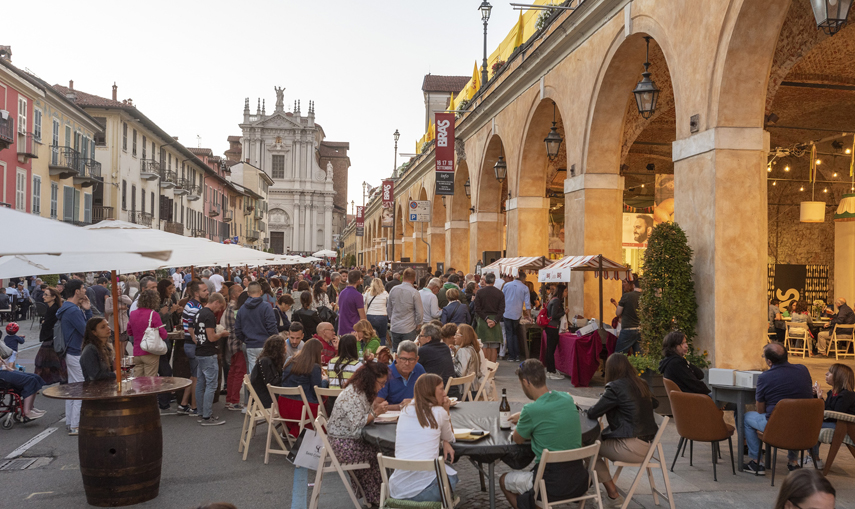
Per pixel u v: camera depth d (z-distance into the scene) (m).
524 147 18.12
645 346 9.62
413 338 12.50
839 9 6.92
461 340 9.05
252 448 8.05
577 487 5.09
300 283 12.76
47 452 7.82
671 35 10.37
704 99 9.43
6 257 7.66
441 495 4.81
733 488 6.39
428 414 5.18
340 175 122.44
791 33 10.32
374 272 30.06
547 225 18.58
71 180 33.62
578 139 14.35
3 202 26.50
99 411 6.00
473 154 24.06
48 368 10.69
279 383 7.91
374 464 6.04
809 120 17.91
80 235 4.35
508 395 11.09
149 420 6.19
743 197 9.11
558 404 5.23
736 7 8.61
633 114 15.44
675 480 6.64
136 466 6.04
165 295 11.77
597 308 14.40
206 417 9.26
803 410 6.22
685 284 9.37
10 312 21.58
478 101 23.23
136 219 41.38
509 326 15.05
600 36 13.09
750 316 9.06
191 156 51.09
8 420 9.10
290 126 98.06
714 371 7.48
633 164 23.59
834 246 20.17
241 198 75.94
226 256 11.09
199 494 6.34
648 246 9.75
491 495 5.36
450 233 27.72
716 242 9.07
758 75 8.94
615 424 5.97
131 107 38.25
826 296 20.42
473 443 5.36
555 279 12.38
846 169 19.69
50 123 31.19
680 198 10.02
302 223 98.25
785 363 6.73
